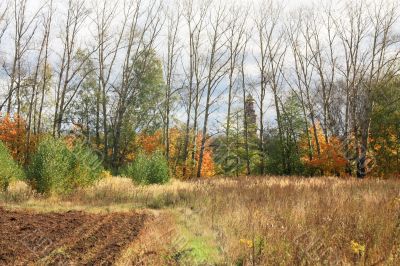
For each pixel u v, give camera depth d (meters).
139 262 5.65
